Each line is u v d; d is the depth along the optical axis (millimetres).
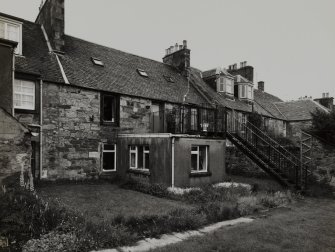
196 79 24531
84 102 14734
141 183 12930
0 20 13102
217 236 6883
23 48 14414
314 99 35750
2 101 9219
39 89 13133
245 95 26984
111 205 9531
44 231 6379
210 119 17828
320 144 14867
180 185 12641
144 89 18016
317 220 8633
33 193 7805
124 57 20797
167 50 26031
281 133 27672
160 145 13109
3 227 6227
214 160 14602
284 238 6797
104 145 15719
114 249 6109
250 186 13250
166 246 6207
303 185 13750
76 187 12758
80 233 6375
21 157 8633
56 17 15883
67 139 13961
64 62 15492
